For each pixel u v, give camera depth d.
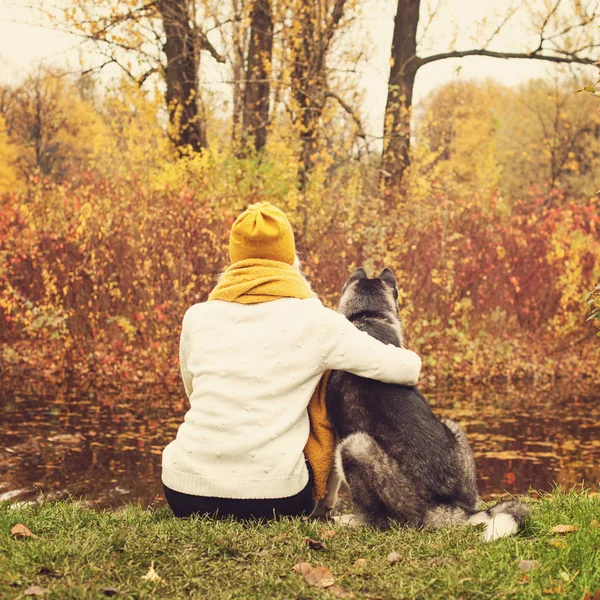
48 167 40.97
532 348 11.88
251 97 15.29
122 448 6.86
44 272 10.64
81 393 9.09
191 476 3.40
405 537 3.26
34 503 5.08
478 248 11.73
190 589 2.78
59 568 2.91
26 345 11.09
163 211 11.07
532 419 8.45
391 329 3.97
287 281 3.53
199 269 10.79
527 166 35.03
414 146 14.58
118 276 10.87
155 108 13.87
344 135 13.79
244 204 11.60
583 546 3.10
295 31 14.05
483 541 3.20
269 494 3.36
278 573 2.91
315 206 11.88
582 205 12.82
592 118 32.12
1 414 8.05
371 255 10.83
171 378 9.85
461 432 3.69
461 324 11.67
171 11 14.06
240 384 3.38
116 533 3.28
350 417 3.56
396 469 3.42
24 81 39.03
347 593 2.75
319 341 3.41
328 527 3.46
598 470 6.54
